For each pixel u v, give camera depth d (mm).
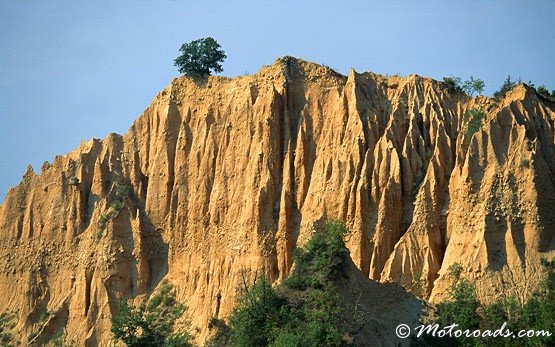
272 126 101062
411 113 98812
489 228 89312
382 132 98875
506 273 87688
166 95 112375
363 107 99812
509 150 92250
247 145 102500
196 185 104625
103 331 102688
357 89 100625
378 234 93125
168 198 107750
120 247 106000
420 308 86562
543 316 83438
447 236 92438
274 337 84438
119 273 105000
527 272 87500
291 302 87438
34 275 111500
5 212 116812
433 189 93562
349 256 90000
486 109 98125
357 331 83688
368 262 93000
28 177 118312
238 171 101938
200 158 106125
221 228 101000
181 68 113562
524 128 92438
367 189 94750
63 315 106062
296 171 99562
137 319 98938
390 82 102750
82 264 107188
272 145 100562
